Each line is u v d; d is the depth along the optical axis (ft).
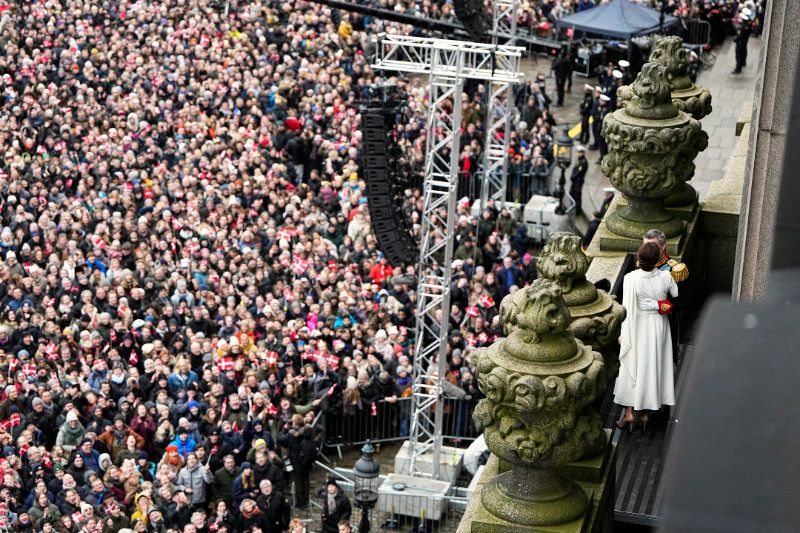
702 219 82.53
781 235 12.10
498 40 307.78
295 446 206.28
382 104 236.02
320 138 326.85
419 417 230.07
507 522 45.91
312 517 208.95
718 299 11.28
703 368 10.86
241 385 209.87
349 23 398.42
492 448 45.21
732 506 10.51
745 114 121.29
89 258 257.55
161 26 390.01
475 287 247.29
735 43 370.73
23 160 318.86
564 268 54.34
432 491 216.13
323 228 285.23
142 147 327.06
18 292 241.96
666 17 357.41
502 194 299.99
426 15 399.44
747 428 10.65
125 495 187.52
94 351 223.71
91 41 379.96
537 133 323.98
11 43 380.58
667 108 74.33
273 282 258.78
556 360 43.57
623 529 58.95
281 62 381.19
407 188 301.63
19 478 188.34
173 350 226.58
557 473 47.06
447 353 237.86
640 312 67.41
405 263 250.98
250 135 330.34
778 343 10.73
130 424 204.23
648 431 67.92
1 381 213.66
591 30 354.33
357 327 235.81
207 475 192.65
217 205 287.28
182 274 253.24
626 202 81.66
